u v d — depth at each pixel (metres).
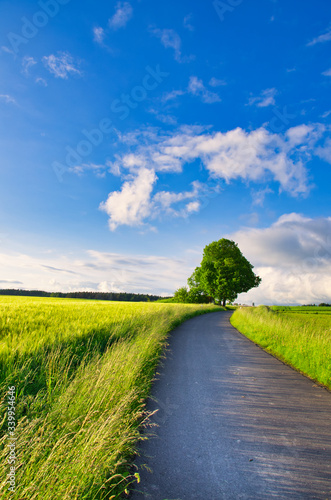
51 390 4.43
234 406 5.24
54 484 2.48
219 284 49.34
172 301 72.38
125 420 3.77
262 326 14.50
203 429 4.33
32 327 8.14
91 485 2.69
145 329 10.41
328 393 6.05
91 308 16.97
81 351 6.91
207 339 13.11
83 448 2.79
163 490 2.97
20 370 4.45
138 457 3.55
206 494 2.93
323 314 37.06
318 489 3.04
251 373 7.50
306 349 8.48
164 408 5.07
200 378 6.93
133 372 5.35
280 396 5.81
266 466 3.42
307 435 4.20
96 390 4.07
